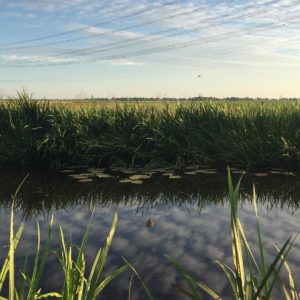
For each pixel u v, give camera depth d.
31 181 7.07
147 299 2.76
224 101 10.64
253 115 8.79
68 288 1.77
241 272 1.57
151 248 3.73
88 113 9.45
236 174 7.31
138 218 4.79
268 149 7.73
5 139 8.59
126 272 3.19
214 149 8.28
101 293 2.85
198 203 5.48
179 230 4.28
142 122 8.88
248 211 5.01
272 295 2.76
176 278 3.08
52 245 3.84
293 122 8.14
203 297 2.76
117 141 8.66
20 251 3.68
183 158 8.38
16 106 9.45
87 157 8.56
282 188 6.20
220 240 3.94
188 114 9.09
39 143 8.38
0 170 8.15
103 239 4.00
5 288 2.92
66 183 6.88
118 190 6.34
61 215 4.96
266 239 3.95
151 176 7.35
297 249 3.65
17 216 4.93
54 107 9.55
